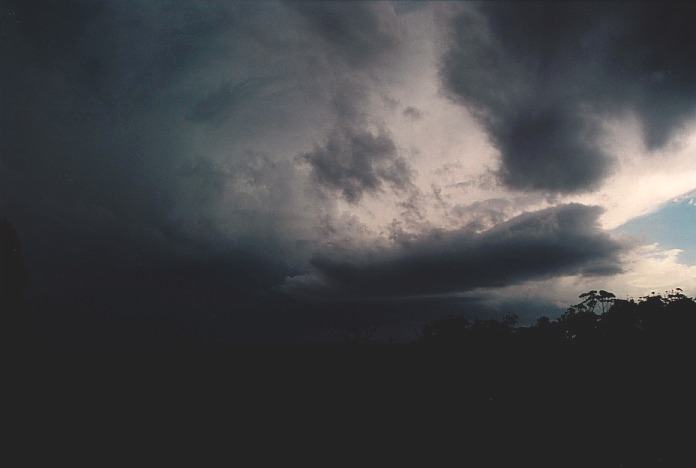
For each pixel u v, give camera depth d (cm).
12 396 1600
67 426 1449
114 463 1236
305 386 1917
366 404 1789
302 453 1327
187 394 1767
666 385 1811
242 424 1555
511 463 1247
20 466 1181
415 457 1300
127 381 1828
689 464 1185
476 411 1727
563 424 1551
